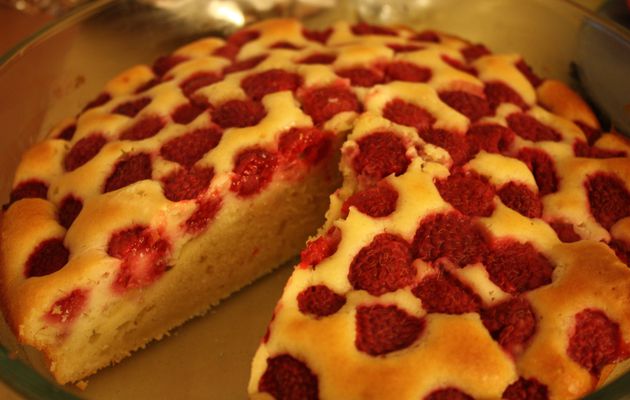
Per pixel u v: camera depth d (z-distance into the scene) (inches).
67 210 10.4
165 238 10.1
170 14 13.6
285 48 12.5
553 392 8.0
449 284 8.8
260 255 11.6
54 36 12.3
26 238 9.9
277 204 11.3
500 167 9.9
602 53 11.9
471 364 8.0
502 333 8.3
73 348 10.0
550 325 8.3
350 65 11.5
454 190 9.7
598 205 9.8
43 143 11.2
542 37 13.1
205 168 10.3
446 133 10.4
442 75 11.4
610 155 10.5
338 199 10.3
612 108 11.4
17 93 11.7
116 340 10.4
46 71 12.3
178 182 10.1
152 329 10.7
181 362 10.5
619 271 8.7
